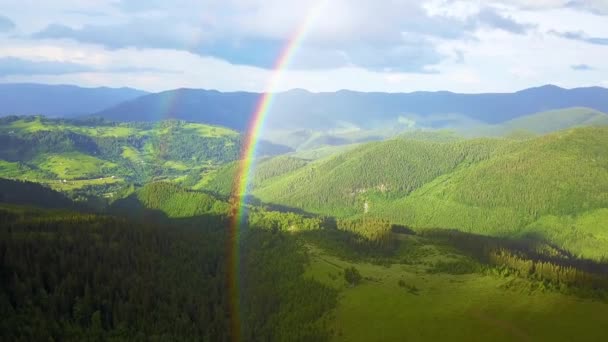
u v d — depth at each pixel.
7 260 192.12
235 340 197.00
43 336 159.12
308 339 190.12
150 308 197.62
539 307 178.50
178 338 181.38
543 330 165.25
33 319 165.12
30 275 190.00
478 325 176.00
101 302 188.12
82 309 180.00
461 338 171.38
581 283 196.25
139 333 176.00
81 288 193.25
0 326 158.38
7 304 169.12
